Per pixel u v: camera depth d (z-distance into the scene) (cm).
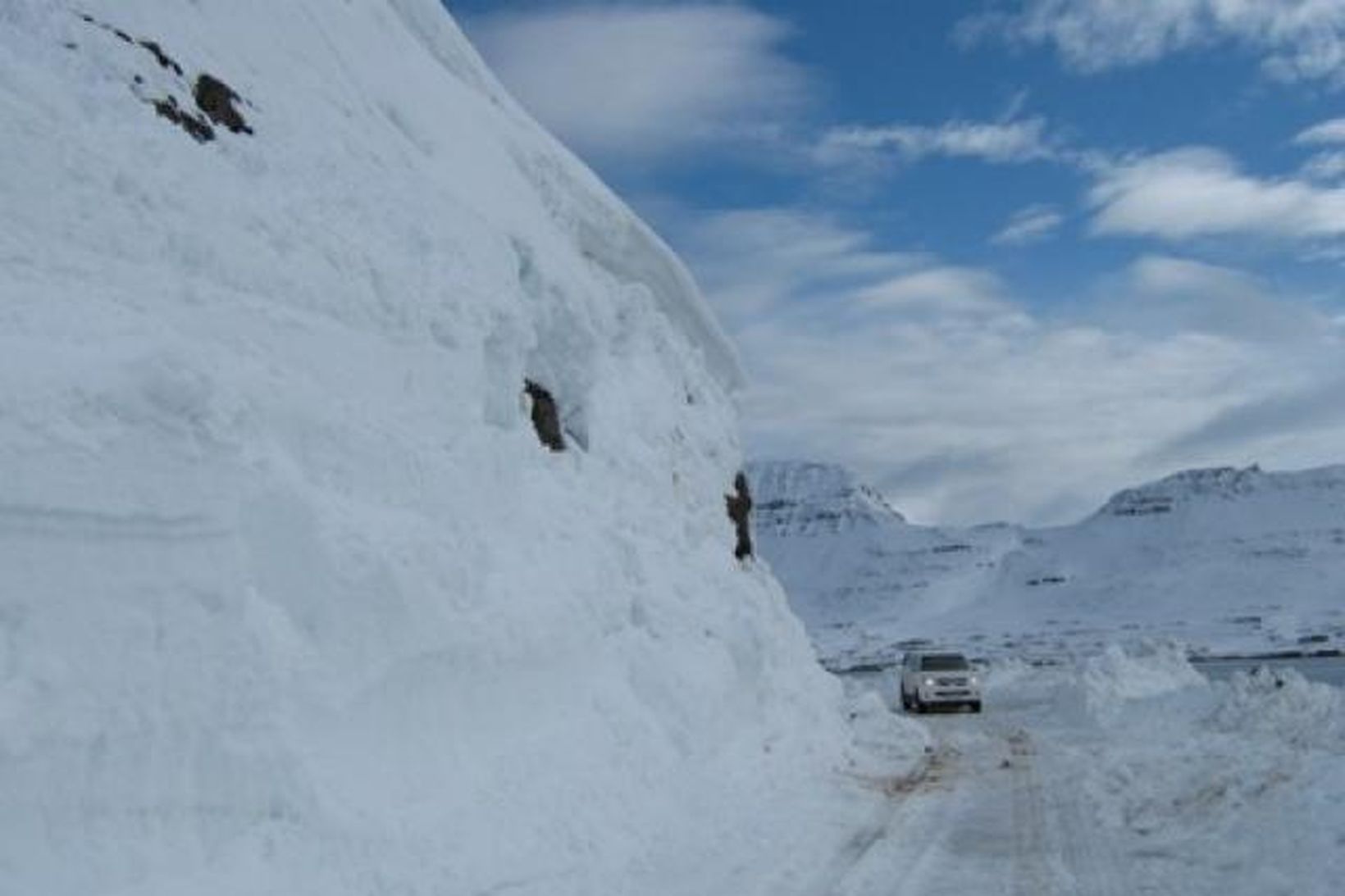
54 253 834
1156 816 1386
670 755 1369
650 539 1723
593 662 1331
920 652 3759
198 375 772
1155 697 3031
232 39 1348
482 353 1334
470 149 1898
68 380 704
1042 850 1219
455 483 1156
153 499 726
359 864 790
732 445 2355
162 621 714
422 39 2277
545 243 1898
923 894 1023
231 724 743
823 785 1658
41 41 992
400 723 935
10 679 619
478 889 868
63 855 623
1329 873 991
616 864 1047
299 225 1120
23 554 646
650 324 2192
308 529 873
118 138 954
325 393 1023
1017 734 2598
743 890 1019
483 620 1069
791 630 2348
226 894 684
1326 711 2177
